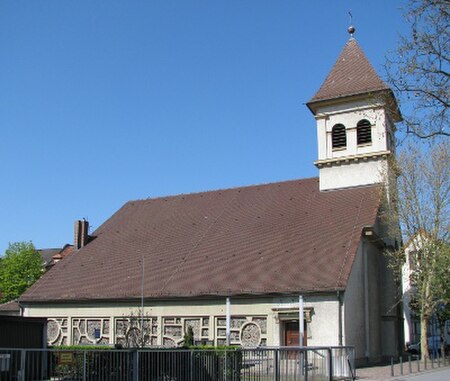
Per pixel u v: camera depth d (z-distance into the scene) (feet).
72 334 135.54
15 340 79.71
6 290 243.60
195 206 155.84
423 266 129.29
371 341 122.42
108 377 60.90
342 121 139.23
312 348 73.41
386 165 131.64
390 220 129.39
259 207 143.23
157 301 126.00
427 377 87.66
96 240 158.51
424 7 38.65
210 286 120.37
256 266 120.98
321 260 115.65
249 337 114.83
